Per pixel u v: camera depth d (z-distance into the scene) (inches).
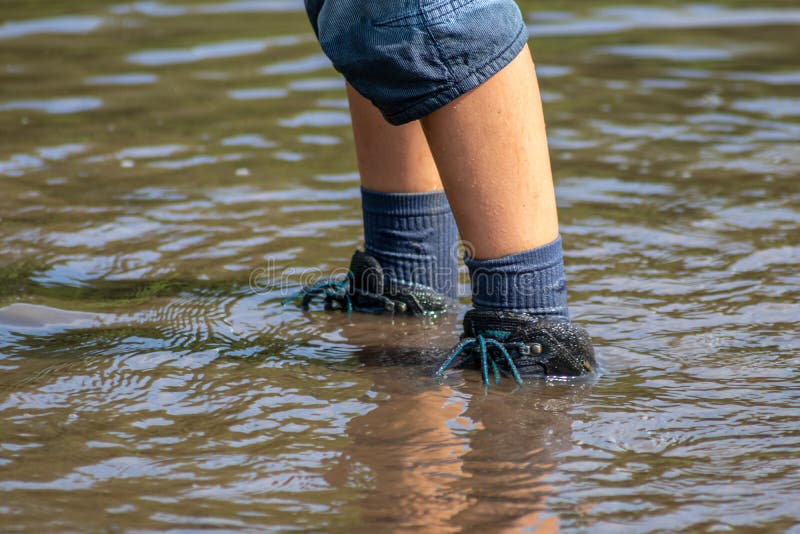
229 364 236.4
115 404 213.3
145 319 262.5
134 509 171.0
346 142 425.1
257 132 438.6
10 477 181.6
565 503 173.2
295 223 334.3
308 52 575.8
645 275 287.1
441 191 268.8
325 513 170.1
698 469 184.7
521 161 219.9
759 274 284.5
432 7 205.0
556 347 227.8
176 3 710.5
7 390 219.3
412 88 212.1
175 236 322.7
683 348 241.4
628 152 402.9
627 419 205.9
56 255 305.9
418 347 250.1
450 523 167.0
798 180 363.6
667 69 527.2
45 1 718.5
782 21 631.8
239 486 179.3
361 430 202.2
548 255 229.6
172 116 461.7
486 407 213.6
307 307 274.4
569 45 584.7
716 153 396.8
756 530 164.1
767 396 215.2
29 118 457.1
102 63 554.6
